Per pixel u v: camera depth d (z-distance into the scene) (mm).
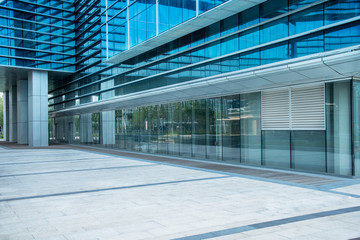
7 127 57969
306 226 6078
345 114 12180
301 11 13703
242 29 16391
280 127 14836
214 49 18359
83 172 13930
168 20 19438
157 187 10156
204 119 19328
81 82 38000
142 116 26109
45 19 37438
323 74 12203
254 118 16141
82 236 5621
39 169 15102
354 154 11883
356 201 8078
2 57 34375
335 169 12539
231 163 16875
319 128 13156
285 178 11727
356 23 11703
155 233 5734
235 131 17188
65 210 7430
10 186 10602
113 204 7957
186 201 8180
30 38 36250
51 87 49688
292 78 13297
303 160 13812
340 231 5781
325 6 12750
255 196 8680
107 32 27391
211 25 18453
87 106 34719
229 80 15789
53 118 50531
